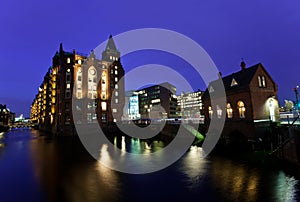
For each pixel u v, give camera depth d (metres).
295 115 27.33
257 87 28.31
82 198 12.77
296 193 12.01
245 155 22.45
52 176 17.89
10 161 25.11
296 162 16.66
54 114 72.94
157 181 15.66
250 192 12.55
